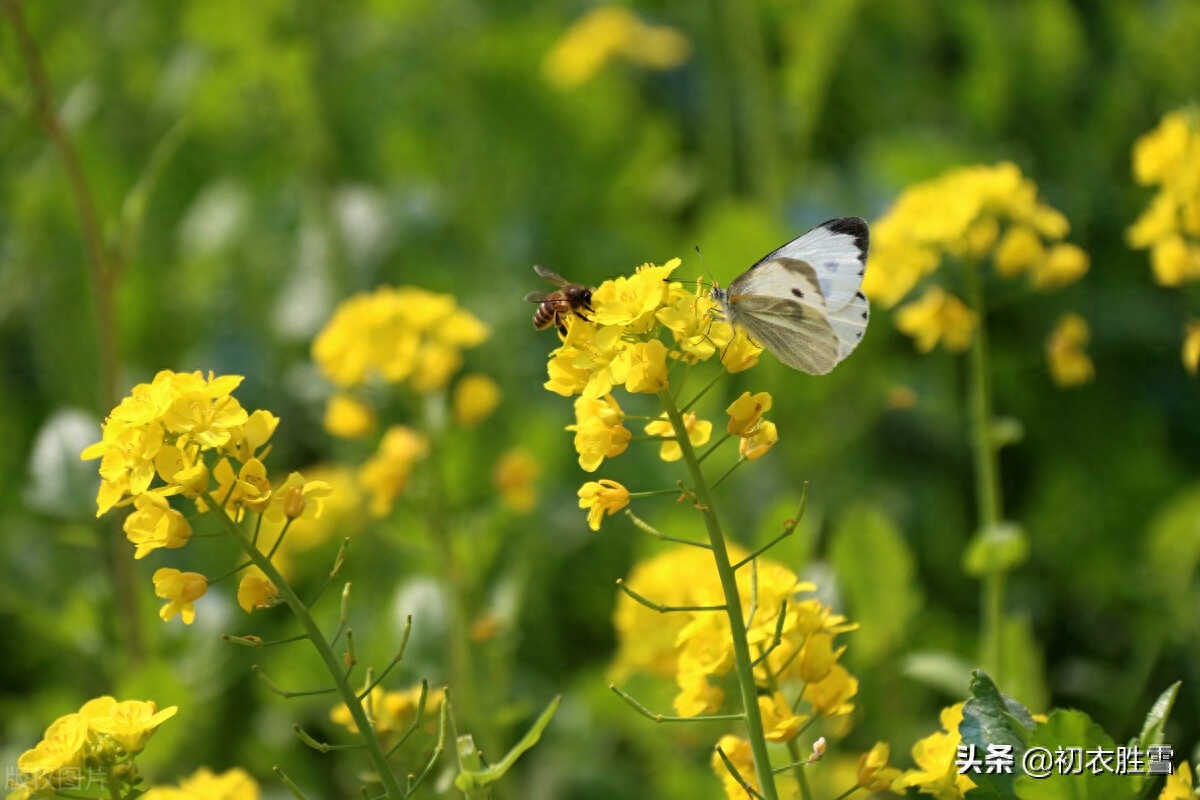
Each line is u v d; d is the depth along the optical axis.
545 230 11.12
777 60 11.55
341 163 11.96
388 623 6.90
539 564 8.76
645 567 6.12
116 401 7.30
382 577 8.65
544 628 8.68
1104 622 7.96
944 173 9.66
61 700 7.61
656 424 4.10
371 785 5.81
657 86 13.35
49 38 8.23
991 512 6.13
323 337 6.80
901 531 8.85
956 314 6.14
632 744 7.87
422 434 6.88
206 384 3.81
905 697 7.32
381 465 6.63
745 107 11.48
